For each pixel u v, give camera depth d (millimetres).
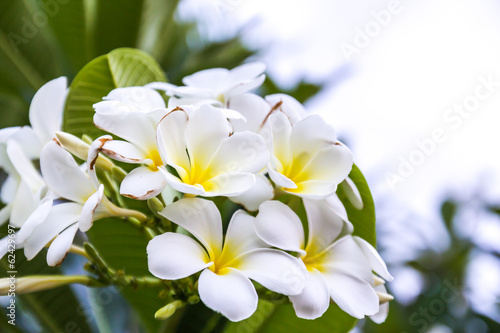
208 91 674
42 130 660
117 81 703
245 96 665
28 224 605
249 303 594
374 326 932
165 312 625
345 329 697
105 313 746
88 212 599
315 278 621
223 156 624
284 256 612
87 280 643
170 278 593
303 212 703
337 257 640
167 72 875
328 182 640
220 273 612
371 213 684
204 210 620
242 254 618
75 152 638
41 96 656
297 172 652
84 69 695
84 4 792
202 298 591
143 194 603
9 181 658
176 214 614
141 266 708
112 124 622
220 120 624
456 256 1108
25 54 799
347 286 629
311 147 649
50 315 708
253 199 627
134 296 709
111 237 702
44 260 699
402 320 943
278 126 645
